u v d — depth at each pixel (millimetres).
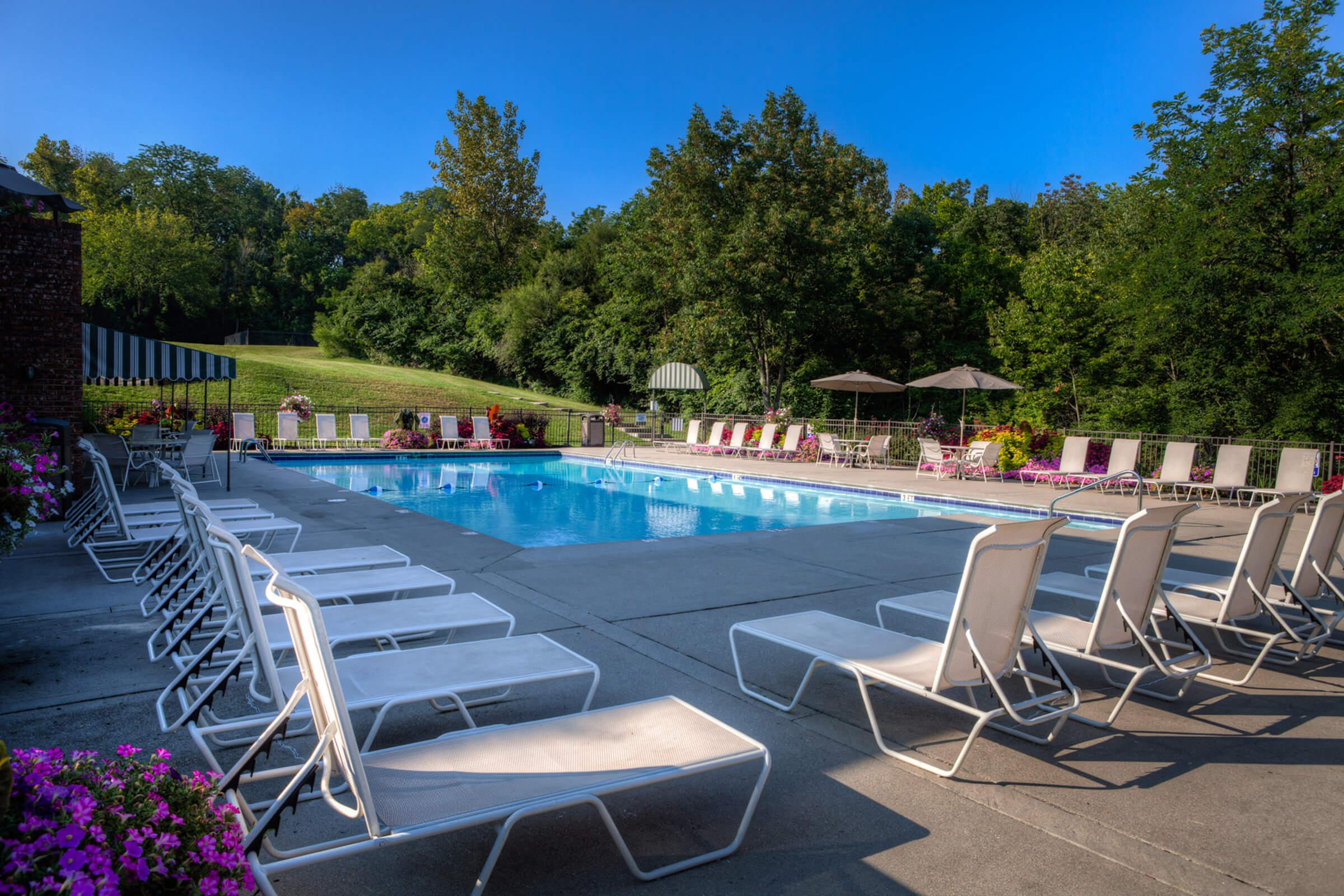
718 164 27391
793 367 30641
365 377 30469
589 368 38438
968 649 2826
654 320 35594
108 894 1206
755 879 2188
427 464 19047
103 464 5473
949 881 2182
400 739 3125
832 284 26156
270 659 2395
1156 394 21359
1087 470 14617
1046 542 2936
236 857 1513
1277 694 3855
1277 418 16719
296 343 54094
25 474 4160
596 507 12430
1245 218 16594
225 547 2701
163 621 4562
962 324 32938
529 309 40062
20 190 8258
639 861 2275
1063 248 31109
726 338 25781
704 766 2180
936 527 8969
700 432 22859
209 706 2350
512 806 1897
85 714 3215
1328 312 15055
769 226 24094
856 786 2793
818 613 3893
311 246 64688
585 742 2324
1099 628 3336
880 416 30734
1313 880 2213
